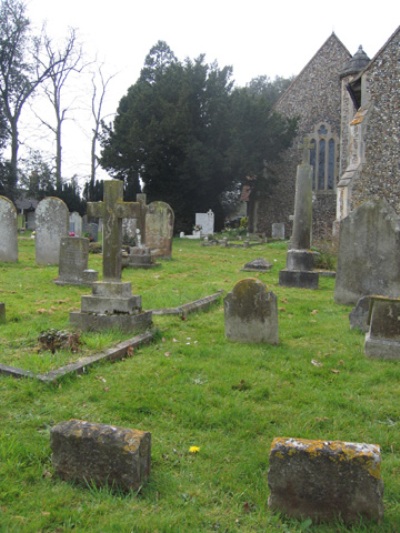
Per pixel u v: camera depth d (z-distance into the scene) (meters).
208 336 6.41
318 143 32.72
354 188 18.19
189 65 34.78
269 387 4.55
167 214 16.59
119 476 2.89
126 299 6.27
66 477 2.99
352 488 2.64
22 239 23.92
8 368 4.64
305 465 2.70
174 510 2.74
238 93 34.38
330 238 21.41
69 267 10.59
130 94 36.97
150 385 4.53
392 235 8.64
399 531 2.57
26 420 3.73
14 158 34.28
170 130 32.16
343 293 9.02
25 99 34.28
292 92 33.56
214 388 4.53
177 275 12.65
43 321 6.83
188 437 3.61
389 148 18.05
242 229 32.25
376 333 5.60
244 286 6.15
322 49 32.47
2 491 2.85
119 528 2.55
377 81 18.25
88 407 4.04
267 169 34.97
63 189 35.06
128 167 35.03
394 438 3.63
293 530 2.61
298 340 6.43
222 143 34.53
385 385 4.75
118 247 6.46
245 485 3.01
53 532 2.54
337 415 4.00
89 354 5.21
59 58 34.12
